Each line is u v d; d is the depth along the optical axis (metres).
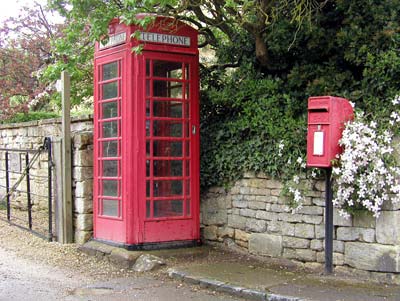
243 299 5.66
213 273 6.48
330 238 6.21
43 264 7.29
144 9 7.18
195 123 7.79
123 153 7.43
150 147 7.47
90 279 6.54
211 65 8.84
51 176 9.03
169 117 7.62
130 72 7.32
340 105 6.02
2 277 6.59
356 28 6.79
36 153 9.59
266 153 7.13
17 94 15.52
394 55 6.24
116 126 7.62
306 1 7.18
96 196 7.99
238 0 7.61
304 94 7.36
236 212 7.69
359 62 6.79
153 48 7.41
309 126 6.16
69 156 8.45
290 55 7.91
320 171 6.48
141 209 7.39
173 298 5.70
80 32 9.12
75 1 7.14
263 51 7.75
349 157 5.83
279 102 7.42
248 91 7.57
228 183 7.80
